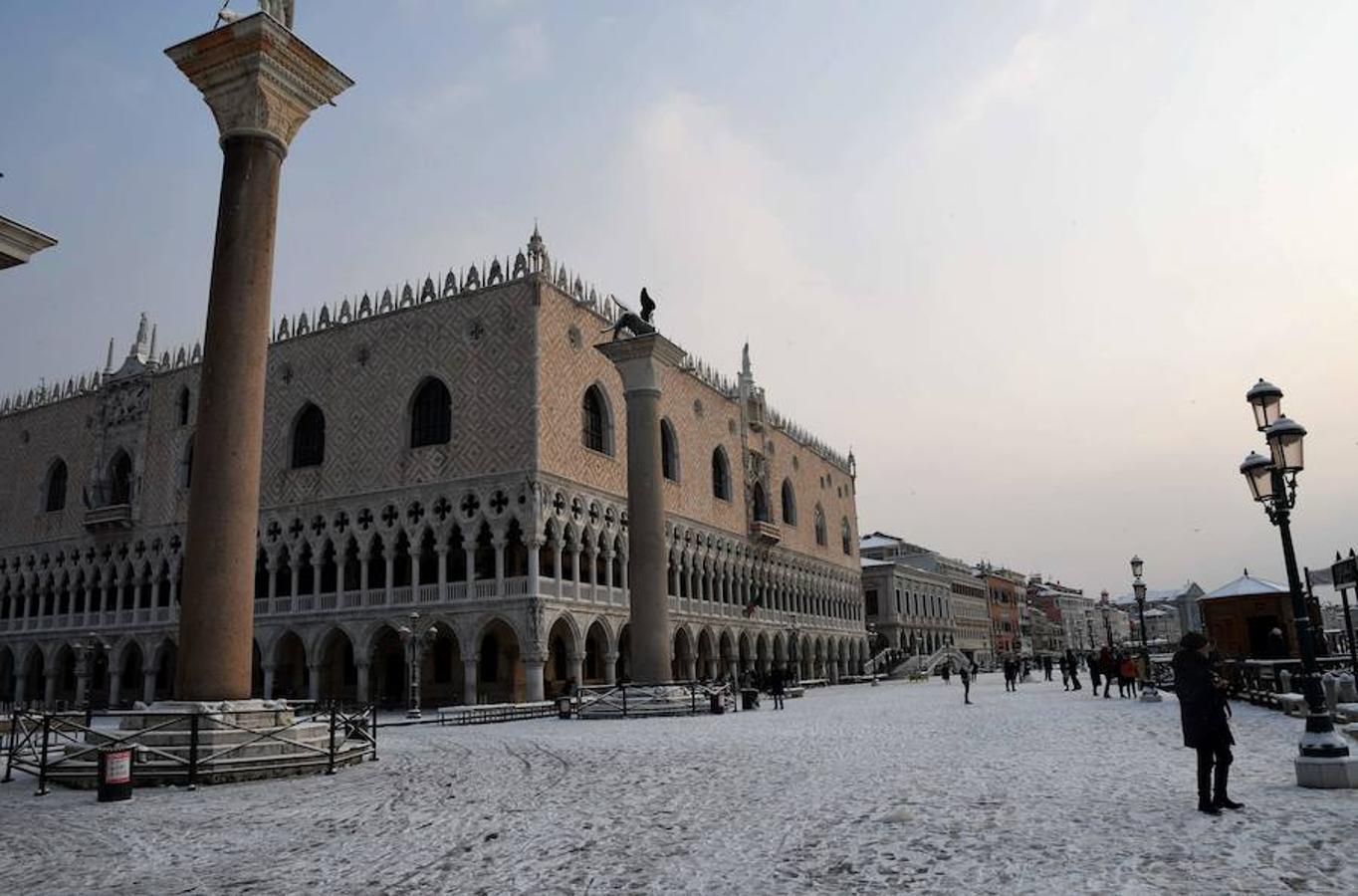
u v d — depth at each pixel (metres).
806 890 9.28
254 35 24.33
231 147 24.61
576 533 59.06
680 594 73.19
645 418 44.81
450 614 56.19
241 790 18.55
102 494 75.06
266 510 65.56
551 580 56.00
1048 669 79.81
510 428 56.91
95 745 21.27
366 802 16.33
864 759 20.67
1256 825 11.27
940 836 11.48
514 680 59.03
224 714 21.05
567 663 59.12
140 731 20.73
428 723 42.56
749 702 46.12
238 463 22.72
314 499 63.59
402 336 62.47
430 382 61.56
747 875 9.94
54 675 75.44
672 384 75.38
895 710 41.44
